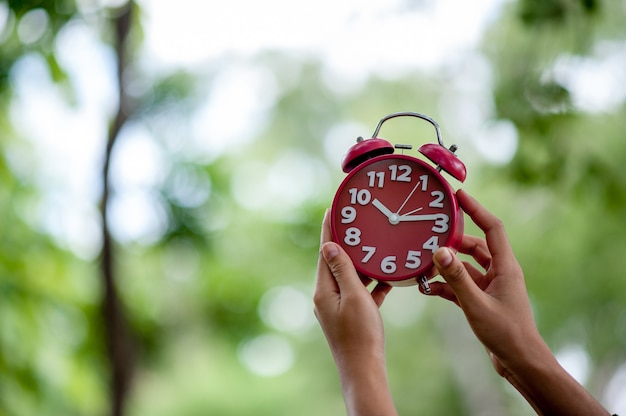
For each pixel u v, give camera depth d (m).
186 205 8.28
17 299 6.15
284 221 11.76
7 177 6.48
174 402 13.30
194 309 9.07
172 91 10.76
